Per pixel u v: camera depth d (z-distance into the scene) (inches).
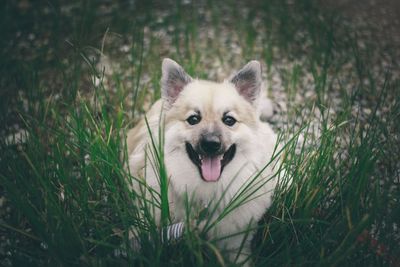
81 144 40.9
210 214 37.7
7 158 43.1
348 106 47.7
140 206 39.4
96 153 40.6
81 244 37.3
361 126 46.0
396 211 38.5
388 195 40.9
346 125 48.2
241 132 38.4
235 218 38.4
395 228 40.1
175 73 39.8
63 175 40.6
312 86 57.1
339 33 65.4
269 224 37.1
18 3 71.0
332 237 37.7
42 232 37.2
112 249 37.9
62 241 37.1
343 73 58.6
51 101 49.7
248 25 65.2
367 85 56.7
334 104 53.9
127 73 58.1
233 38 66.1
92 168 42.0
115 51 61.0
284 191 40.3
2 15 66.1
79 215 39.1
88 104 48.6
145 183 36.9
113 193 39.0
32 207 39.5
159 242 35.9
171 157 38.4
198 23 69.1
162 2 73.9
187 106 38.7
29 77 53.2
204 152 37.4
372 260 37.4
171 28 66.9
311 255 37.6
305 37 64.2
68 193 39.9
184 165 38.5
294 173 40.2
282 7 71.6
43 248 39.4
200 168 37.9
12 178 42.3
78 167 43.9
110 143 42.3
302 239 39.0
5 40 61.6
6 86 54.0
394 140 46.2
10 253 38.9
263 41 64.2
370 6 74.4
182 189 38.6
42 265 37.2
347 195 39.6
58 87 54.7
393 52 62.3
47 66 57.9
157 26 66.6
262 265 36.7
